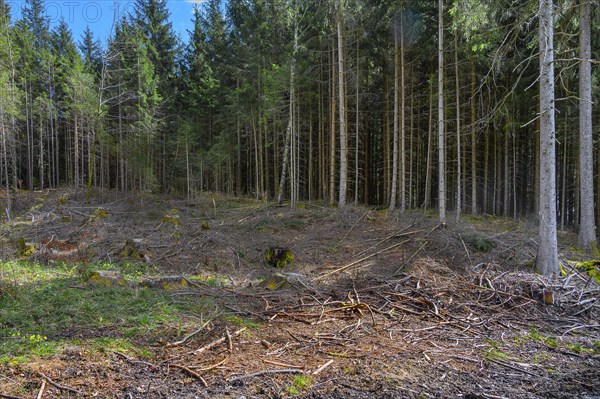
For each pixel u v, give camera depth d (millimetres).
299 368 3639
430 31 15016
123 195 19125
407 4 14008
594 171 18297
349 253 8828
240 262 8500
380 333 4672
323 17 14984
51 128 28516
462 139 19203
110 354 3779
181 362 3695
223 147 23203
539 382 3537
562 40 8781
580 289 6359
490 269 7227
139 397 3018
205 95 27250
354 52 16906
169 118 28016
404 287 6344
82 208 15109
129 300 5484
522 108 16719
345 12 12945
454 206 21375
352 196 23234
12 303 5176
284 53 17781
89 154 27125
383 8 14438
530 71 14461
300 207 15016
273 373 3514
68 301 5332
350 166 22453
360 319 5113
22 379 3197
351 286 6555
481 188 22734
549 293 5895
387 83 18609
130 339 4191
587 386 3469
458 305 5691
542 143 7254
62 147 33531
